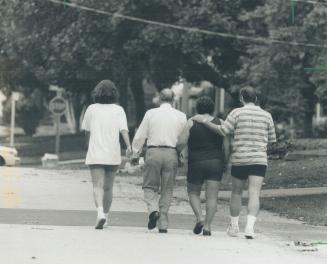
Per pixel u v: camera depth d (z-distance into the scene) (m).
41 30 134.00
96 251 31.84
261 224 45.06
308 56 97.06
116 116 39.34
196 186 38.56
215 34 119.06
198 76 137.38
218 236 38.31
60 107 117.00
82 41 125.50
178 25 120.25
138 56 130.25
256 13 97.88
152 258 30.80
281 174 72.25
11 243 33.22
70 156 144.62
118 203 53.25
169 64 130.38
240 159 37.53
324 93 93.00
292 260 31.92
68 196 55.91
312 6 90.88
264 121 37.75
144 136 38.81
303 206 53.78
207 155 38.16
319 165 76.69
